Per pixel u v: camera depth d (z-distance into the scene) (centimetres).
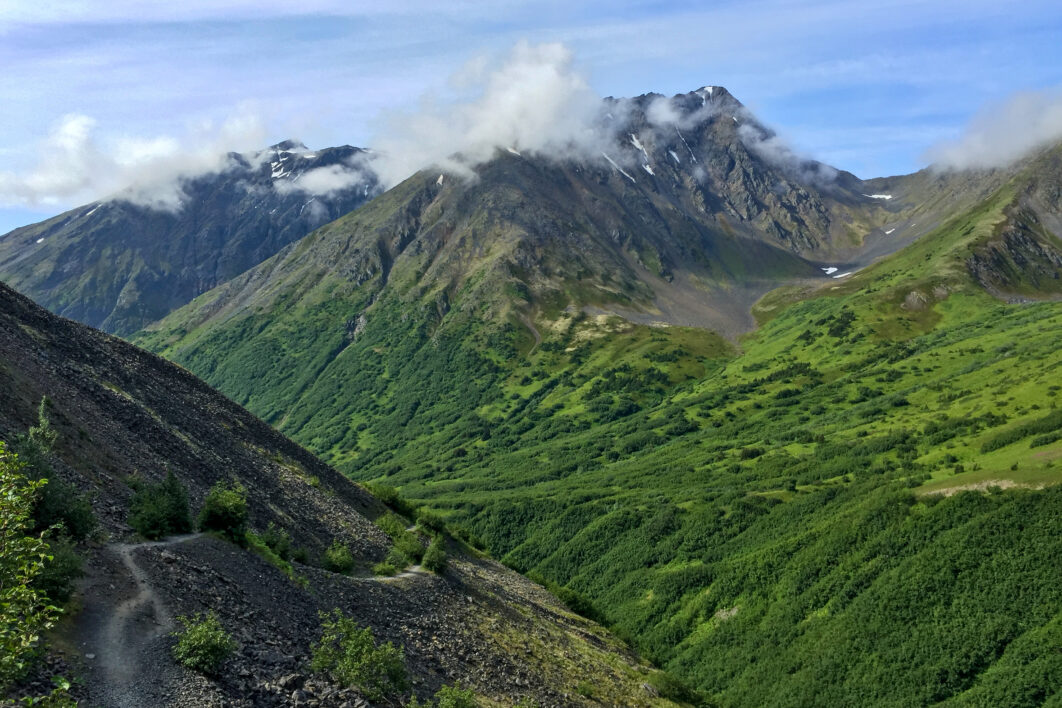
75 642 3241
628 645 11544
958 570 13762
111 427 6253
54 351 7162
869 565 15188
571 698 6462
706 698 8944
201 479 6644
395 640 5662
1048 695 10925
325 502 8762
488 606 8225
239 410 10294
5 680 2514
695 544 19350
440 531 11719
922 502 16188
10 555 2453
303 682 3853
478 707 4941
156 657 3375
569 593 12450
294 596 5169
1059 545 13025
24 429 5031
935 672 12269
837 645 13738
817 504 18825
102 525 4447
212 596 4272
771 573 16638
